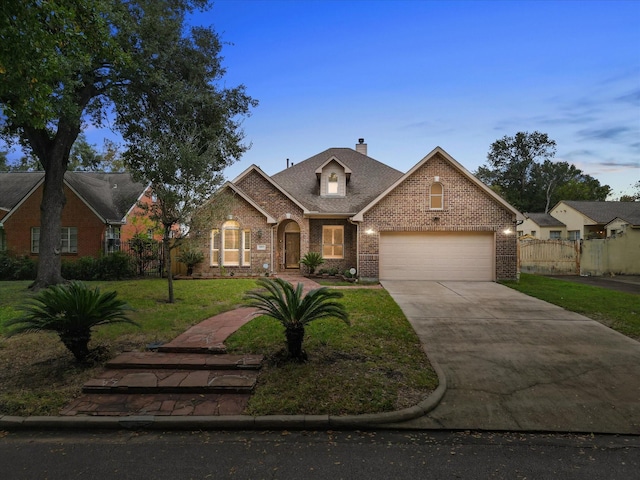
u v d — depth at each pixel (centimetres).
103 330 780
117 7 1221
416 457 392
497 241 1625
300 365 611
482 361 660
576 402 512
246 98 1644
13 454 396
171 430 449
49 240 1400
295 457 391
